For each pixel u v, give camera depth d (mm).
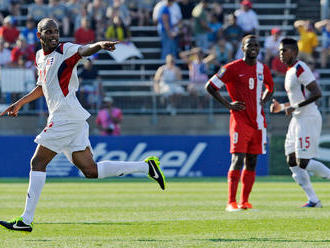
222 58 63875
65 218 25641
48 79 20391
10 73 57656
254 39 27500
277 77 61969
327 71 70312
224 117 59625
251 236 20531
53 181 49688
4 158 54469
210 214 26844
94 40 65812
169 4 67125
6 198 34688
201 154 55188
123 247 18281
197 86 59500
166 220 24859
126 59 70750
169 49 67438
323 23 72125
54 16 68062
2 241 19531
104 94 57844
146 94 59281
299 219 25062
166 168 55000
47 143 20297
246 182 28703
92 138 54594
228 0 77438
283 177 53219
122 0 67188
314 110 29969
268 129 56438
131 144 54844
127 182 48312
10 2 73562
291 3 79125
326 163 56031
